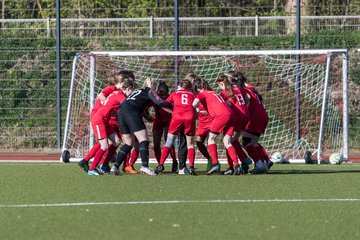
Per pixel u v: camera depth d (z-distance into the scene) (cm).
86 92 5766
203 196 3225
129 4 7462
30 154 5897
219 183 3709
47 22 6744
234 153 4116
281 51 5069
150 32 6819
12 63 6384
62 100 6266
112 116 4184
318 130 5656
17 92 6284
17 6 7662
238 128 4141
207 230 2450
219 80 4144
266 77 5916
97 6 7338
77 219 2659
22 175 4144
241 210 2852
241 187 3550
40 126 6216
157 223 2572
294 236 2369
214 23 6888
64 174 4191
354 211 2853
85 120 5734
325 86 5162
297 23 5538
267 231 2441
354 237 2369
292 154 5584
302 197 3219
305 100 5675
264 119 4241
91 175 4116
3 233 2425
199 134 4353
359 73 6253
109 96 4091
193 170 4166
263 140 5659
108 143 4172
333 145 5822
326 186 3616
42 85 6312
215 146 4141
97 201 3077
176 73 5834
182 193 3319
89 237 2345
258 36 6525
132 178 3944
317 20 6688
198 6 7606
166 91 4106
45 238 2341
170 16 7488
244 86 4222
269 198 3178
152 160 5172
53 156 5722
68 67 6375
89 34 6744
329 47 6425
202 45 6512
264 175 4144
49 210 2856
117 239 2312
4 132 6228
